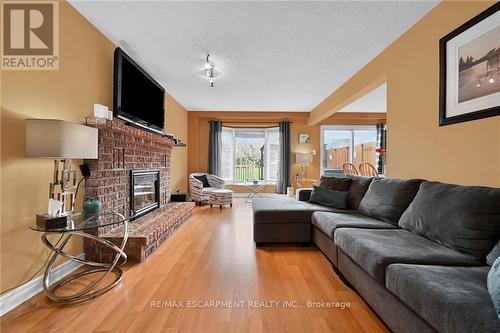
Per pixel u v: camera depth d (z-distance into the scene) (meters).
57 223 1.80
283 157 7.10
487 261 1.40
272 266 2.44
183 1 2.20
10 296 1.71
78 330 1.48
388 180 2.61
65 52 2.23
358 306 1.76
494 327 0.85
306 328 1.52
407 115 2.68
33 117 1.93
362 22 2.51
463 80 1.99
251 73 3.91
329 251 2.46
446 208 1.70
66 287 2.00
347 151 7.50
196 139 6.77
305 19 2.46
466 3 1.98
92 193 2.44
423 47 2.43
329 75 4.00
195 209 5.42
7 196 1.73
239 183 7.37
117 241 2.46
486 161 1.83
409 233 1.99
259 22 2.51
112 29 2.66
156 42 2.94
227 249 2.92
